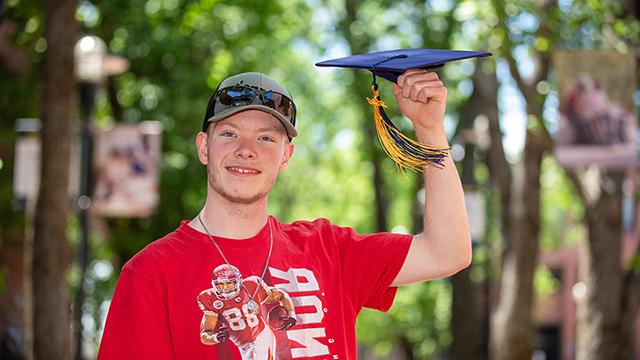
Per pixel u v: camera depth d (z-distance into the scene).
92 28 14.77
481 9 11.90
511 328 13.96
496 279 16.91
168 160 16.67
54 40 9.73
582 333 12.46
